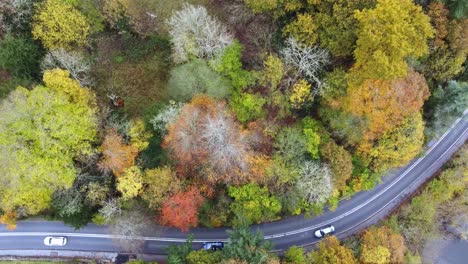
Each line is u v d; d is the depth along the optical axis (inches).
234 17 2165.4
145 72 2246.6
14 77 2151.8
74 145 1925.4
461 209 2490.2
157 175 2001.7
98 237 2342.5
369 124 1994.3
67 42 2154.3
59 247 2333.9
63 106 1891.0
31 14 2137.1
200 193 2090.3
